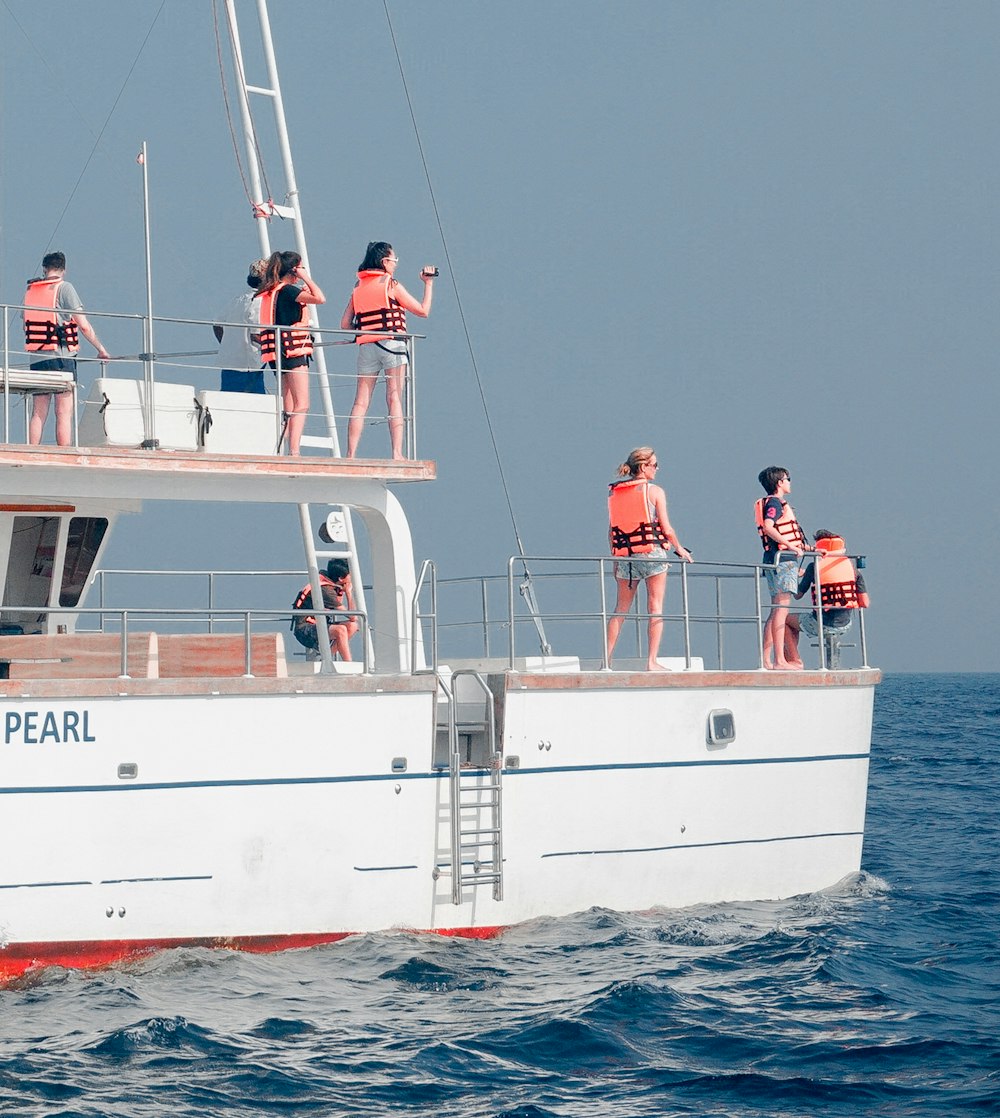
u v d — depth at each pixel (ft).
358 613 166.20
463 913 166.50
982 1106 122.21
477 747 170.30
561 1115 119.75
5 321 161.48
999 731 645.10
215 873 153.48
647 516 186.39
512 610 175.32
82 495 162.40
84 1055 131.34
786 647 205.16
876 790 380.78
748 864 186.91
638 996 150.20
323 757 158.10
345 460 171.53
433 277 184.75
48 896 147.13
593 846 173.17
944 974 165.58
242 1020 140.77
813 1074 130.52
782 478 196.75
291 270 178.50
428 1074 128.88
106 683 148.56
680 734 179.42
